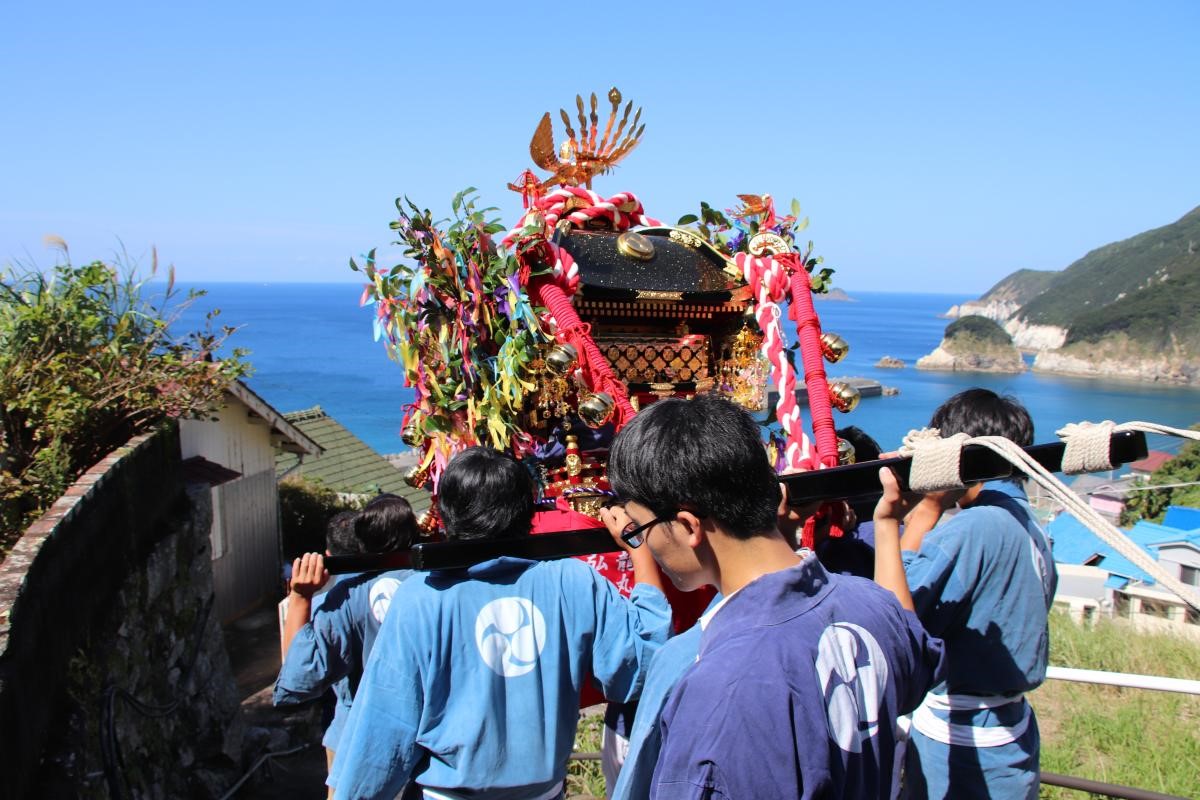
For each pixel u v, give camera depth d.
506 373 3.64
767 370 4.18
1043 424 52.16
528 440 3.89
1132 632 7.30
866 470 2.11
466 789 2.30
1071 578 14.53
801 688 1.57
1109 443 1.73
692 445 1.71
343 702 3.36
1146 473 20.45
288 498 20.34
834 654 1.65
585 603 2.46
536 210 3.86
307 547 20.05
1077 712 5.12
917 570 2.55
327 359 133.00
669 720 1.63
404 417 4.30
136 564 6.69
